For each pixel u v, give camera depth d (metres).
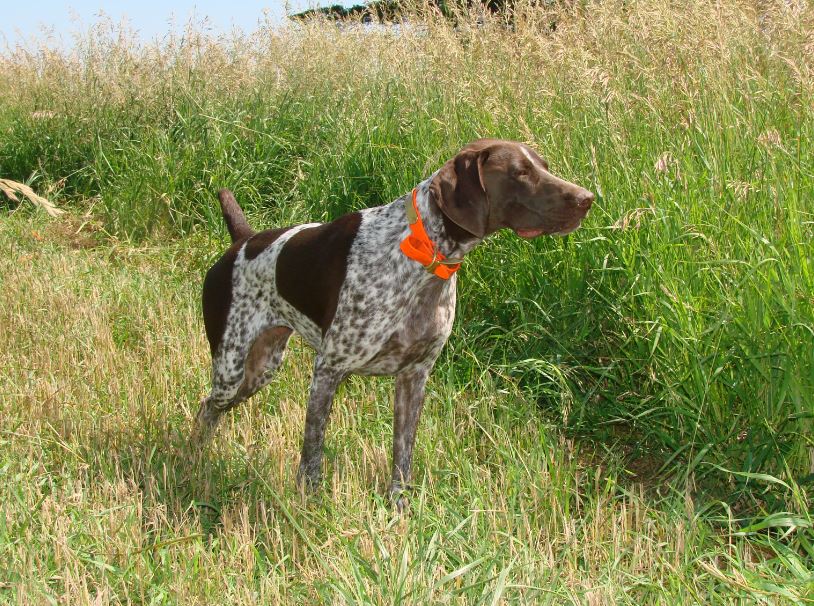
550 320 4.72
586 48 5.55
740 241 3.97
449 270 3.43
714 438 3.84
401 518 3.25
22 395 4.36
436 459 3.93
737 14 5.27
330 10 9.27
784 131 4.64
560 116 5.24
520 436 4.11
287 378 4.85
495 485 3.58
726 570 3.16
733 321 3.84
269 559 3.16
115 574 2.93
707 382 3.80
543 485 3.58
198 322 5.70
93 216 8.56
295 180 7.24
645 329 4.36
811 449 3.57
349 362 3.56
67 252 7.45
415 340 3.52
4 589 2.85
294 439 4.21
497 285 5.18
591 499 3.46
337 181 6.49
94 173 8.99
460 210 3.25
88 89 9.56
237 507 3.49
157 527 3.30
